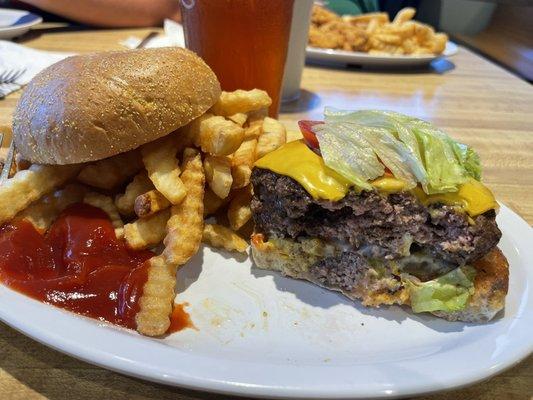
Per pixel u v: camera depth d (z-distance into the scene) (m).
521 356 0.15
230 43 0.30
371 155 0.19
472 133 0.36
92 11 0.59
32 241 0.20
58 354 0.16
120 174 0.22
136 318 0.17
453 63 0.57
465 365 0.15
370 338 0.18
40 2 0.58
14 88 0.37
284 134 0.25
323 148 0.20
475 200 0.19
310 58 0.52
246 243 0.22
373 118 0.22
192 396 0.15
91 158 0.19
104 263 0.20
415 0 0.85
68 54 0.45
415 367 0.15
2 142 0.25
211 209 0.23
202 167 0.21
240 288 0.20
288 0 0.29
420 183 0.19
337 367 0.15
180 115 0.21
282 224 0.20
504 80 0.52
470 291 0.18
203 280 0.21
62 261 0.20
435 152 0.20
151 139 0.20
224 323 0.18
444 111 0.41
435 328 0.19
